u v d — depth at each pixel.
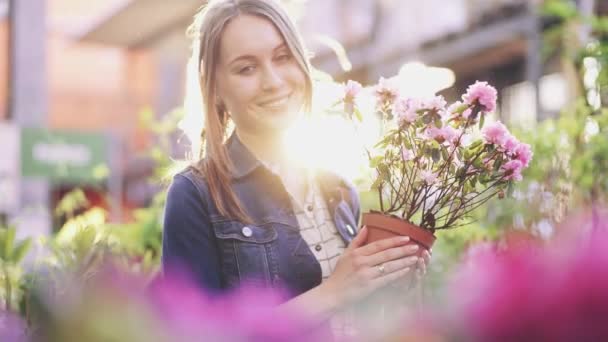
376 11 8.42
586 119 3.09
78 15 9.57
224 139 1.88
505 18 7.24
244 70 1.74
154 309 0.49
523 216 2.62
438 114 1.65
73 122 11.27
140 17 8.36
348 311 1.63
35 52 7.66
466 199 1.70
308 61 1.78
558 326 0.40
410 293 1.58
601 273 0.40
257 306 0.59
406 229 1.59
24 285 1.96
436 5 7.94
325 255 1.80
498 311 0.42
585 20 4.02
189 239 1.71
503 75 8.15
